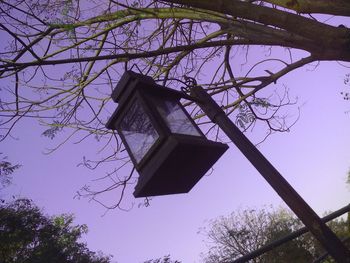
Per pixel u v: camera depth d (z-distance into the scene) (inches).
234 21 157.2
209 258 1096.8
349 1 117.1
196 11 158.6
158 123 76.7
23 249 676.7
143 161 78.3
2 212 642.2
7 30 101.0
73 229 802.2
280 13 113.7
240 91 221.3
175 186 86.1
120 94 84.4
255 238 1097.4
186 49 142.0
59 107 203.0
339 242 68.1
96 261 801.6
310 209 70.7
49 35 164.6
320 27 115.1
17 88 159.9
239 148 79.0
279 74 189.5
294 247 756.6
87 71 204.5
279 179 73.6
